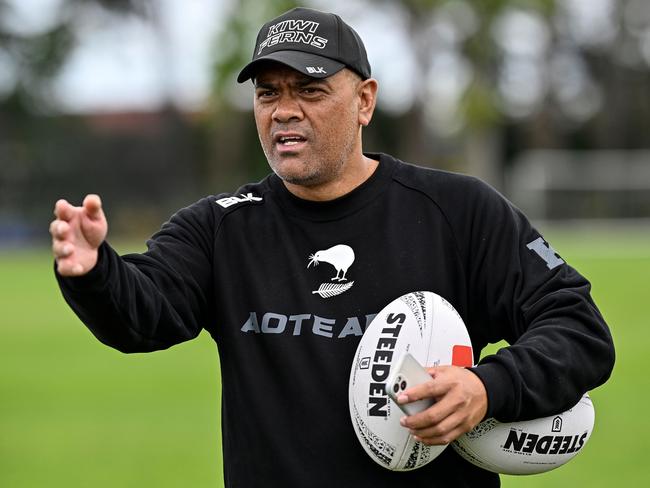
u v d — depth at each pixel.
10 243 143.38
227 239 12.41
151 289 11.56
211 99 154.62
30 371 41.00
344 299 11.88
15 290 73.31
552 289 11.68
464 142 155.50
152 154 155.38
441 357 11.27
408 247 12.02
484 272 11.98
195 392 35.94
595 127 162.25
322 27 11.98
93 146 153.62
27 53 162.88
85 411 33.03
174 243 12.30
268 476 11.62
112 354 45.44
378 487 11.49
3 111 161.38
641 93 163.38
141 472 25.20
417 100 150.38
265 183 12.73
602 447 26.67
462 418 10.46
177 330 11.97
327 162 11.91
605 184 117.50
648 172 117.06
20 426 30.89
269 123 11.99
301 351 11.73
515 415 10.88
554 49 158.12
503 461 11.62
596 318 11.55
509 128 160.62
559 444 11.70
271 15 152.12
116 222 147.88
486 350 34.12
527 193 118.19
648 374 36.41
